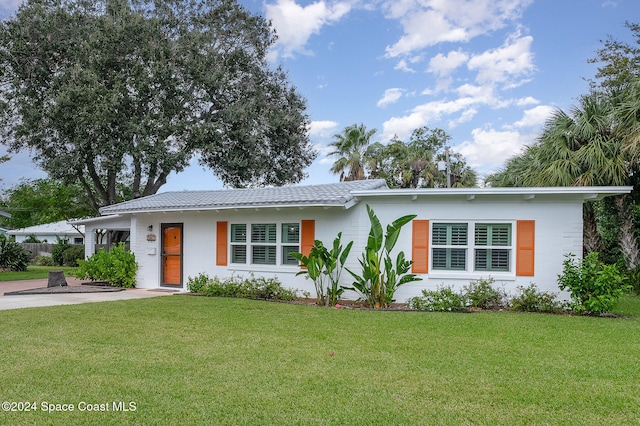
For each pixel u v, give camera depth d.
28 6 21.94
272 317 8.57
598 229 16.67
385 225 11.23
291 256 11.64
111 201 23.58
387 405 4.12
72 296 12.09
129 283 14.50
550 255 10.29
